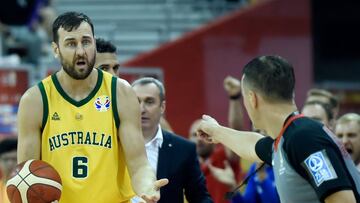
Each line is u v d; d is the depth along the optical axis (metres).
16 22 36.09
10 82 27.44
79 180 13.12
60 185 12.95
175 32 40.47
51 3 39.06
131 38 40.00
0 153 19.72
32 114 13.26
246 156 13.64
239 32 34.25
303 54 35.34
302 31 35.34
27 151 13.23
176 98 33.28
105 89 13.46
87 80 13.38
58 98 13.34
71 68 13.02
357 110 47.25
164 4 41.50
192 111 33.34
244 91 12.63
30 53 35.03
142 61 33.06
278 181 12.08
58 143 13.20
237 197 20.61
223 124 33.62
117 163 13.45
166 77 33.16
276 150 12.13
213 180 22.94
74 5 41.91
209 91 33.59
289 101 12.34
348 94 47.50
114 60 16.78
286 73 12.32
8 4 35.91
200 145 23.19
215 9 41.56
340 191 11.37
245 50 34.38
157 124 17.25
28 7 36.31
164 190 16.98
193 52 33.50
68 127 13.23
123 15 41.22
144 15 41.06
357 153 18.53
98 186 13.16
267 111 12.34
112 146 13.31
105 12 41.44
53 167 13.09
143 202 12.70
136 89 17.19
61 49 13.04
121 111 13.41
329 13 49.94
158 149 17.17
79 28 13.01
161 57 33.22
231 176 21.25
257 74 12.34
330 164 11.48
